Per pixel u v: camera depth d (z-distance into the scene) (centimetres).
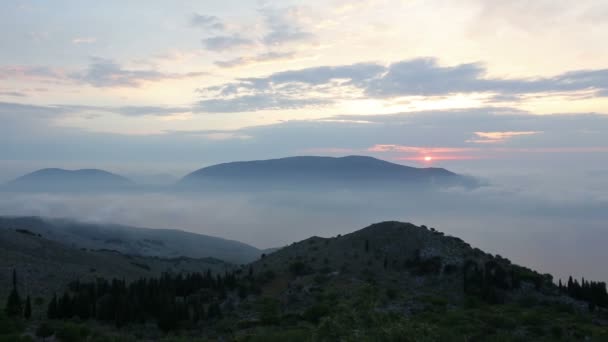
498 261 8569
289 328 5691
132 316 6284
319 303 6481
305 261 8806
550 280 8181
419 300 6719
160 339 5588
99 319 6344
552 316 6372
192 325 6231
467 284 7406
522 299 7244
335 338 2947
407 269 8175
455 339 4756
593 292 7462
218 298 7462
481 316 5984
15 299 6084
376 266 8300
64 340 5144
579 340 5366
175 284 7775
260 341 5147
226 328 6034
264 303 7000
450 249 8594
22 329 5478
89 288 7544
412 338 2922
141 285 7469
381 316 3072
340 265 8381
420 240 8950
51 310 6200
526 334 5494
